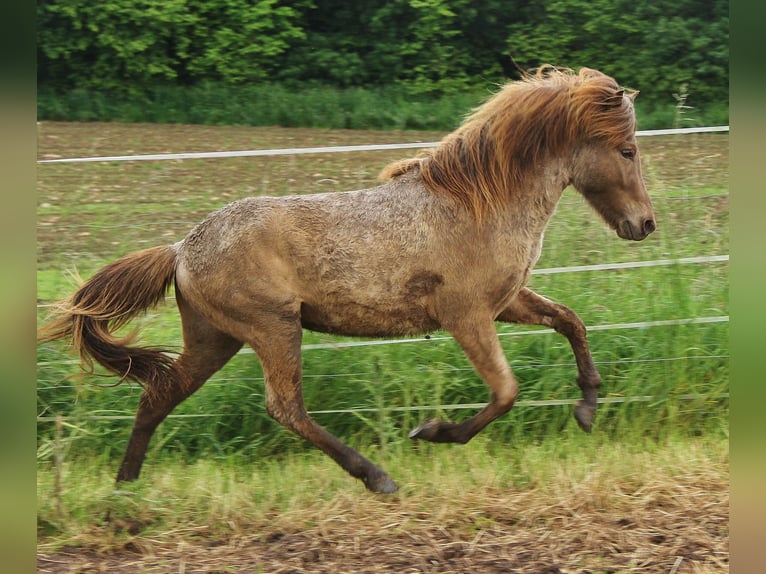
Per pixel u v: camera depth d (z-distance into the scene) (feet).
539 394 23.39
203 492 20.01
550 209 19.63
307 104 61.00
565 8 65.05
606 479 20.22
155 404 20.33
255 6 66.23
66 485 20.21
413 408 22.48
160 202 32.58
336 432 23.06
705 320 24.14
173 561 17.52
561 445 22.21
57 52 63.57
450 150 19.39
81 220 30.40
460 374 23.48
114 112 61.87
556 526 18.56
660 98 62.03
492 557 17.40
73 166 39.22
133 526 18.80
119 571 17.11
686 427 23.38
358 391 23.12
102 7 63.41
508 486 20.43
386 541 18.07
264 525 18.92
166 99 63.57
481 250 19.04
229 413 22.98
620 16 63.87
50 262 27.84
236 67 65.98
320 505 19.56
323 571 16.96
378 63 66.33
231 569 17.12
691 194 27.07
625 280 25.57
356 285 19.01
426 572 16.88
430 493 19.90
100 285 19.57
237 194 34.68
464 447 22.27
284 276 18.99
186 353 20.33
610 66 63.77
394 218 19.11
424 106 61.41
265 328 19.01
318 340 24.07
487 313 19.33
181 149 50.98
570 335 20.71
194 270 19.22
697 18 62.80
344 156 43.68
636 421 23.15
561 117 19.21
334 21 68.23
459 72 66.33
